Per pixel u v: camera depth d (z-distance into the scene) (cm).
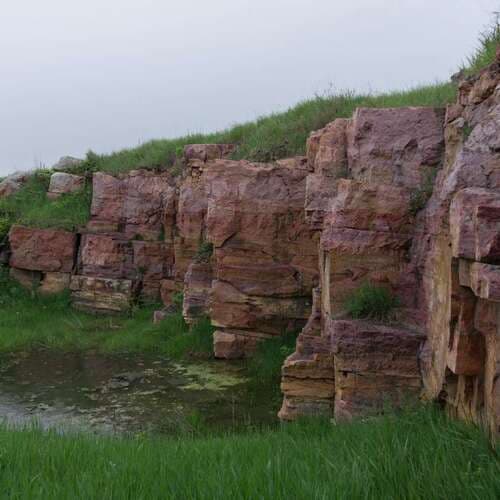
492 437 358
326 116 1303
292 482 321
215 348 1090
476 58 680
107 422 779
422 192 629
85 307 1555
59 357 1175
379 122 689
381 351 577
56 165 1916
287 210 1035
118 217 1644
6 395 928
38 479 361
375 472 323
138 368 1072
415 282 616
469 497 277
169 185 1589
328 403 695
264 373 965
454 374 452
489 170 412
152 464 394
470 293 403
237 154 1394
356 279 635
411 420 448
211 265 1227
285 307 1041
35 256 1619
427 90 1091
